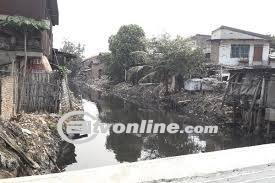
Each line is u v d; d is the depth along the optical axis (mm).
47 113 16922
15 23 16812
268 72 19344
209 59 37094
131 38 47156
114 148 15836
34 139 12000
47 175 2418
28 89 16562
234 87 23812
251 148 3270
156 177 2418
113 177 2371
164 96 35219
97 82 62562
